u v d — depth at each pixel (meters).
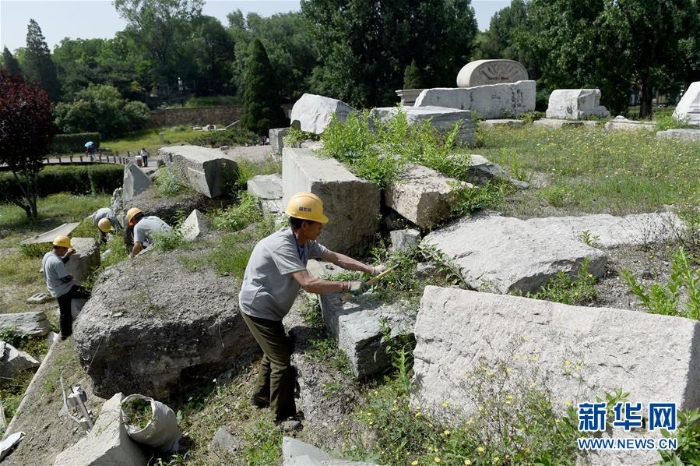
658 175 6.88
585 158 8.11
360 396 3.69
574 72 25.44
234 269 5.66
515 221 4.74
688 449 2.18
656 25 22.92
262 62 39.38
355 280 4.55
